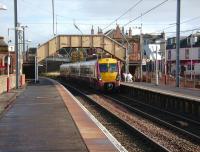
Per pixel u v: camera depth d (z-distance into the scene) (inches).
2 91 1620.3
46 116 852.6
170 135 812.0
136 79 2903.5
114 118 1040.8
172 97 1304.1
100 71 2060.8
